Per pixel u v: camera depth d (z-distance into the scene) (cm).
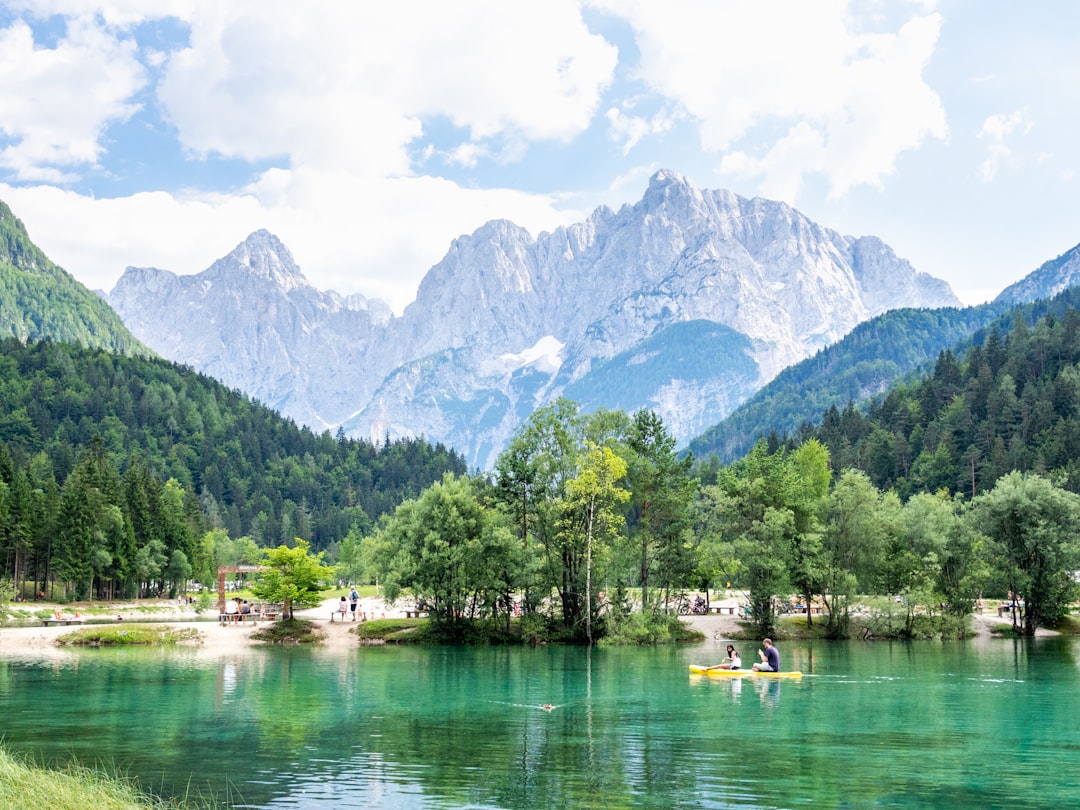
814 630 10550
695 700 5616
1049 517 10775
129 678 6556
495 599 9781
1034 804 3200
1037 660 8094
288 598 10006
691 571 10338
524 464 10006
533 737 4381
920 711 5216
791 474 10806
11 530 14875
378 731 4525
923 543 10738
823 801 3225
